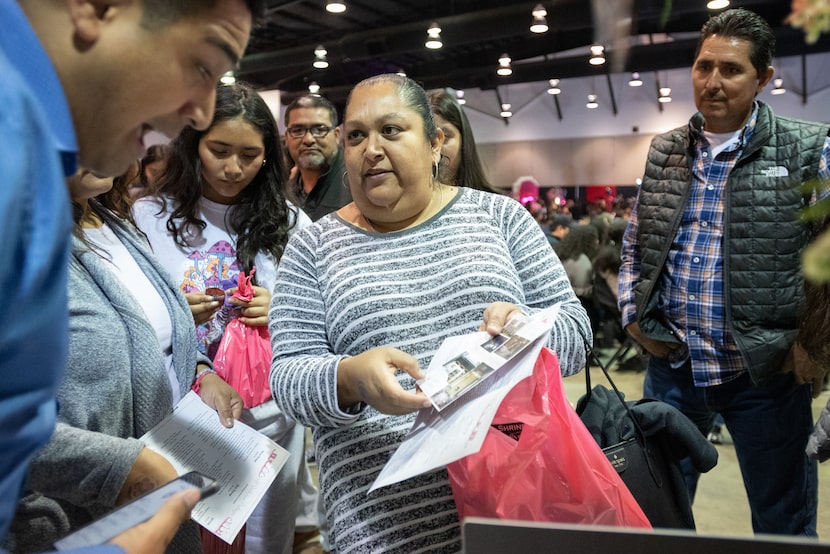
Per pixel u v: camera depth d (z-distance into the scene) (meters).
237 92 2.07
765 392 2.06
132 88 0.64
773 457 2.09
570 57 9.88
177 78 0.65
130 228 1.46
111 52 0.61
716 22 2.04
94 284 1.21
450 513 1.25
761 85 2.05
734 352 2.08
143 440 1.26
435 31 7.70
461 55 9.36
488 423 0.94
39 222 0.51
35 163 0.50
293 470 2.15
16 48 0.53
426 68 9.66
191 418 1.41
